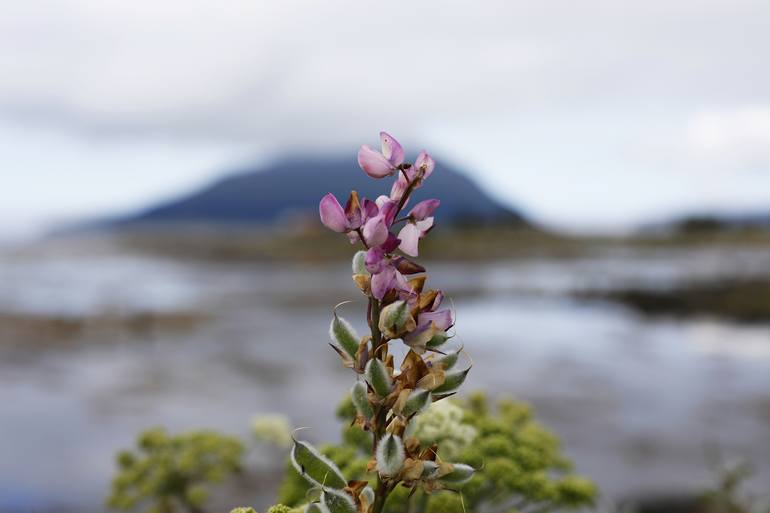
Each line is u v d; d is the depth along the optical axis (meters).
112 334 37.19
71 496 12.03
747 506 6.64
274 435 5.24
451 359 1.38
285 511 1.92
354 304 53.94
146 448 4.52
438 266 102.25
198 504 4.34
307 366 27.97
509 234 145.38
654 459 14.58
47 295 60.06
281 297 59.72
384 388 1.31
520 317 48.41
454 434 2.89
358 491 1.34
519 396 21.94
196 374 26.03
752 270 80.94
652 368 27.88
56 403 20.91
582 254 127.50
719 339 36.41
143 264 122.00
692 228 167.50
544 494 3.14
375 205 1.38
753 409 20.02
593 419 18.72
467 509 2.74
